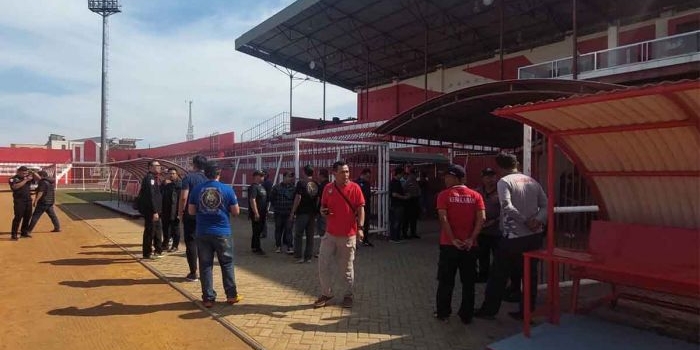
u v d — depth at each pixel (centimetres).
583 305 598
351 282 630
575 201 677
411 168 1445
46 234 1309
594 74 1981
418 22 2934
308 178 927
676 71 1738
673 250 480
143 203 953
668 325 535
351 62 3844
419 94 3891
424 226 1623
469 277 561
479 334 530
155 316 588
